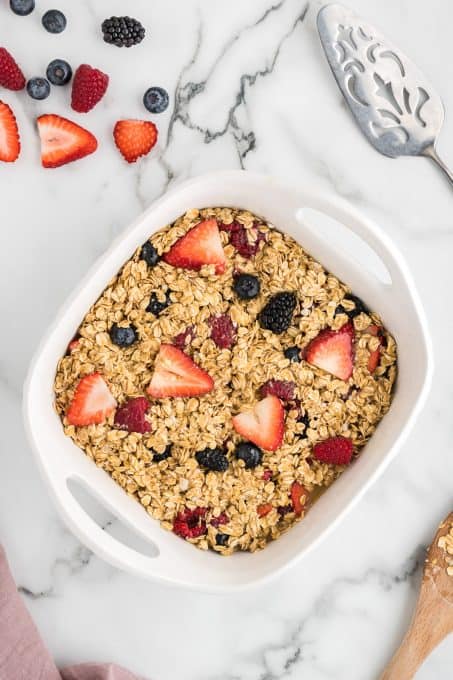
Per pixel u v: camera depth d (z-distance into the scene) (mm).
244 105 922
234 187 851
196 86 919
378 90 921
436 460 947
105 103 914
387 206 932
